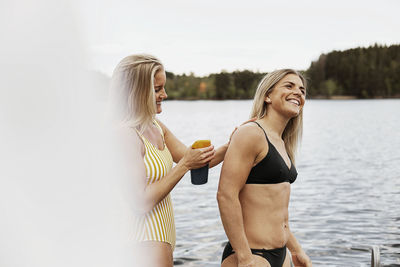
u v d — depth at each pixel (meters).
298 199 8.73
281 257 2.19
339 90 100.94
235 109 73.00
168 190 1.79
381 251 5.19
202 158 1.82
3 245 0.88
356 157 16.50
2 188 0.88
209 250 5.34
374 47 99.88
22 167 0.89
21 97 0.85
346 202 8.33
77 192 0.94
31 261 0.89
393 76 99.69
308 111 62.09
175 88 101.00
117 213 1.07
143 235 1.80
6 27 0.82
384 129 31.50
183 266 4.76
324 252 5.18
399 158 15.96
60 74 0.86
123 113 1.78
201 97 99.81
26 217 0.89
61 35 0.84
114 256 1.02
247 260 2.05
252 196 2.14
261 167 2.12
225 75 97.88
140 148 1.79
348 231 6.16
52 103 0.88
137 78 1.79
